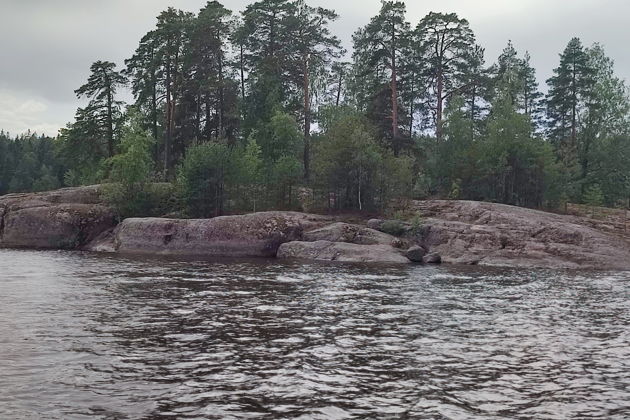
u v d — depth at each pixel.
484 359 11.34
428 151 57.00
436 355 11.58
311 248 35.69
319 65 59.75
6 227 45.06
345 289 21.34
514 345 12.59
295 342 12.52
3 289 19.67
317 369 10.38
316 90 67.50
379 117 55.12
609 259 32.84
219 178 44.75
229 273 26.12
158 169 60.66
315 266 30.45
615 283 24.66
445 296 19.97
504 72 65.44
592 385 9.66
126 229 40.34
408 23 53.19
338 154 44.34
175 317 15.11
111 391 8.84
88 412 7.88
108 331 13.19
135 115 48.09
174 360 10.80
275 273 26.45
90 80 59.62
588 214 46.69
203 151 45.12
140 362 10.59
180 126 57.44
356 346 12.26
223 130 56.69
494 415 8.12
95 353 11.15
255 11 56.94
